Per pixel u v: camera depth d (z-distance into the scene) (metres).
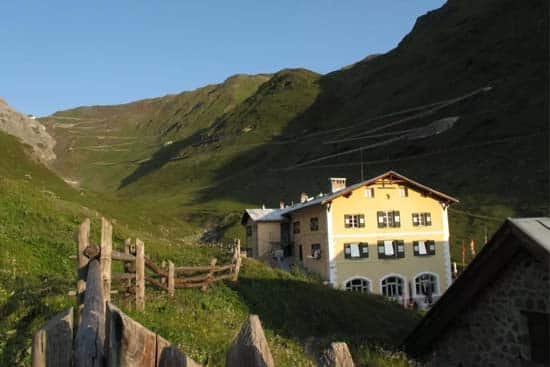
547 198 68.75
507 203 72.00
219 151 198.75
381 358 15.25
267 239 57.53
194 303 16.17
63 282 13.46
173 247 29.30
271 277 26.28
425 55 188.88
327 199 46.53
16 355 7.90
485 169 89.56
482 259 12.52
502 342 12.78
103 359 2.76
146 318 11.59
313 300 24.30
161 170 196.12
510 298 12.53
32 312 10.09
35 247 18.47
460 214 72.88
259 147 188.38
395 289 47.53
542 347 11.66
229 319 15.49
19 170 54.16
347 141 151.00
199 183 169.75
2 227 20.20
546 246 10.12
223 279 22.02
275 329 18.31
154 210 85.31
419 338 15.27
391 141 134.88
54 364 2.62
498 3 185.25
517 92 121.25
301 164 147.88
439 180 92.94
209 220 105.69
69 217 25.67
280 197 122.31
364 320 24.06
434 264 48.53
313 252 50.22
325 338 18.75
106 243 10.36
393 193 48.50
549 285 11.30
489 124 111.38
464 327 14.05
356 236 47.25
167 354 2.37
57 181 59.12
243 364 2.35
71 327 2.76
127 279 13.57
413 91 165.25
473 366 13.67
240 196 131.38
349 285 46.50
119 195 177.12
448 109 137.12
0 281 13.33
